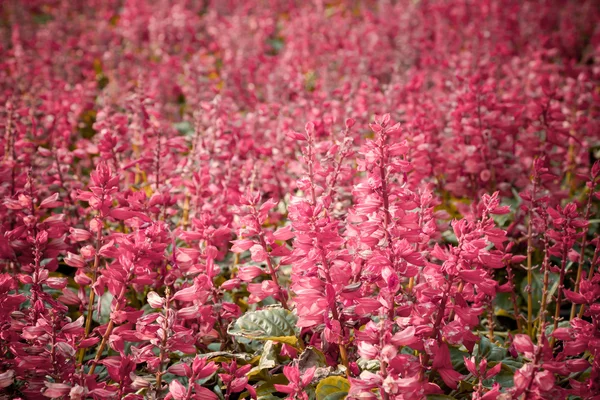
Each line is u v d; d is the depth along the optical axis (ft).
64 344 8.56
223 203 13.44
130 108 16.16
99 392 8.38
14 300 9.02
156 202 11.42
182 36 30.32
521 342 7.70
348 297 8.71
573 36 27.81
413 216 8.71
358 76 23.15
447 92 20.90
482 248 8.23
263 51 30.04
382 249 8.66
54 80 22.25
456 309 8.29
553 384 7.54
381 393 7.73
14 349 9.02
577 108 18.54
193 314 8.66
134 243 9.52
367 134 19.26
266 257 10.07
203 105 15.58
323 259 8.71
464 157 15.12
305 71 26.71
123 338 8.82
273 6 39.04
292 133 10.14
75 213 13.48
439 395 8.74
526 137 15.71
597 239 10.89
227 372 10.05
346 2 39.34
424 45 26.68
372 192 8.97
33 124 16.44
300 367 9.70
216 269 10.21
